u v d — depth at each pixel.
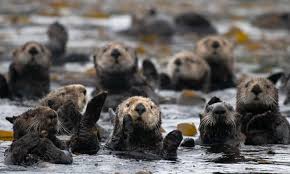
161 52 32.50
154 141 13.42
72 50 32.03
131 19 40.56
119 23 42.06
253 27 41.94
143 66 23.27
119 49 20.22
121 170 11.86
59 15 44.16
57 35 29.77
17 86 21.17
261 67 28.41
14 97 20.67
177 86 23.92
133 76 20.58
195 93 21.11
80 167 11.99
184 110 19.38
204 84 24.12
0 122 16.39
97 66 20.44
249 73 26.94
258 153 13.68
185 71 23.75
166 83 23.77
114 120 14.03
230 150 13.95
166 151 12.93
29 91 21.06
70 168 11.91
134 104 13.28
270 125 15.08
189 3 54.88
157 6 51.47
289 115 18.36
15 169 11.73
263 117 15.04
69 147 13.34
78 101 15.66
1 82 20.12
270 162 12.72
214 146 14.38
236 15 47.44
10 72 21.39
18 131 12.87
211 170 11.97
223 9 51.22
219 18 46.06
